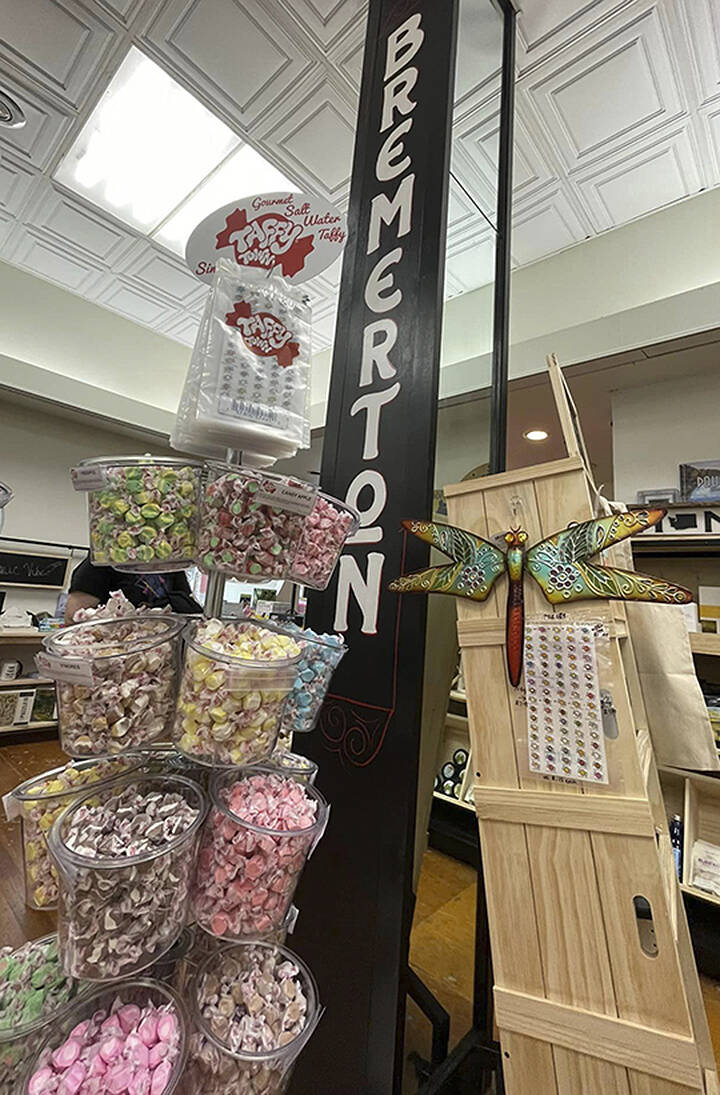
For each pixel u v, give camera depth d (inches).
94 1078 22.0
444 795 100.3
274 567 31.4
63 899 24.1
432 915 73.7
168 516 30.6
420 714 43.6
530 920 34.6
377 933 40.1
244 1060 24.4
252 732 27.5
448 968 60.9
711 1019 63.4
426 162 55.1
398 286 53.9
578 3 77.3
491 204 82.1
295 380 34.4
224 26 83.5
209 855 27.2
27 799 30.3
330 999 40.6
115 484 30.8
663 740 42.7
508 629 37.8
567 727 35.2
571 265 123.9
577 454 38.5
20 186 122.5
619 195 110.0
